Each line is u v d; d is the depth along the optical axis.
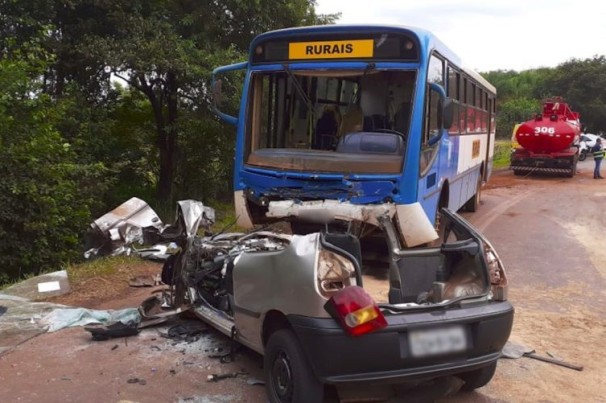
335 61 7.50
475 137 13.72
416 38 7.17
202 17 15.86
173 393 4.65
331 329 3.81
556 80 56.38
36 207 11.18
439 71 8.30
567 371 5.45
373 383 3.91
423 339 4.00
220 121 16.05
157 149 18.41
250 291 4.57
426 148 7.41
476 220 14.33
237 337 4.97
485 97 15.52
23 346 5.63
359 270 4.11
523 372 5.35
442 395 4.62
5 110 11.54
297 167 7.39
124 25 14.69
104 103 16.50
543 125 24.47
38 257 11.03
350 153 7.29
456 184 11.20
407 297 4.80
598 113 53.47
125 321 5.91
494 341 4.31
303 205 7.25
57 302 7.29
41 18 14.06
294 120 8.22
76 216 12.07
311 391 4.02
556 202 17.78
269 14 16.70
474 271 4.66
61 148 12.04
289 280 4.09
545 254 10.64
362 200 7.07
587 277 9.05
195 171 18.45
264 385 4.78
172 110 16.81
